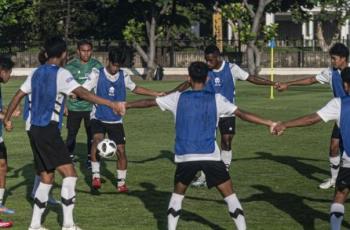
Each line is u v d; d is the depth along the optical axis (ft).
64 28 306.14
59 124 47.57
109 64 61.36
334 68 62.54
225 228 49.26
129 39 295.28
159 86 226.38
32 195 58.80
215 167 43.98
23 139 97.60
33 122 47.14
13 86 217.15
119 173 61.98
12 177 68.85
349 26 387.96
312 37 432.25
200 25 386.11
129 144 92.79
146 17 299.38
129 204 57.00
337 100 43.57
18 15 308.40
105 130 61.98
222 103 44.42
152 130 107.86
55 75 46.85
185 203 57.26
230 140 65.67
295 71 306.14
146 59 298.76
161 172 71.72
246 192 61.87
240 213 44.34
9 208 55.62
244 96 177.27
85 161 79.25
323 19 354.13
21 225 50.26
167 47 317.01
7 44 317.01
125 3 301.02
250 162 78.13
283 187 64.23
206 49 63.67
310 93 190.19
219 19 347.97
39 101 46.91
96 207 55.88
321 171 72.54
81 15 304.09
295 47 337.31
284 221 51.39
